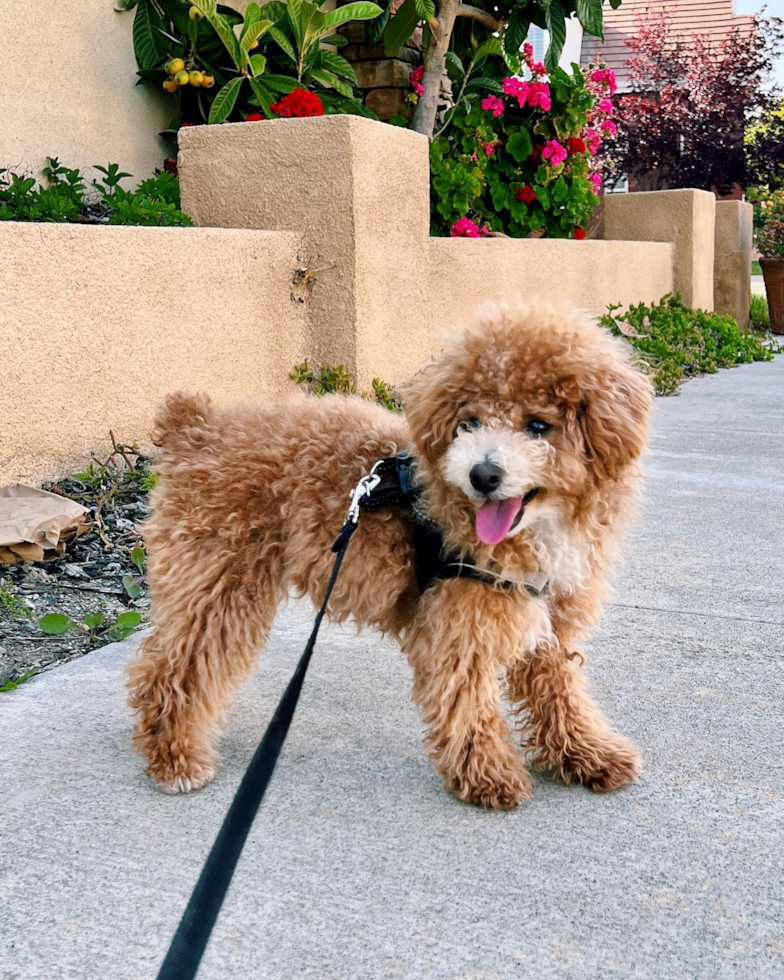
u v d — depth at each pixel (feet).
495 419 2.26
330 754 2.75
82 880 2.17
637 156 17.79
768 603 3.88
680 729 2.87
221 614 2.60
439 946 1.96
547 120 9.89
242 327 5.69
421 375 2.45
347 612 2.60
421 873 2.20
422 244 6.81
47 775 2.63
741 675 3.22
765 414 7.80
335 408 2.79
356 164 5.90
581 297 9.87
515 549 2.33
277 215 6.15
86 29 7.05
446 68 9.73
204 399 2.84
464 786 2.49
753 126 17.94
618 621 3.70
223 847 1.63
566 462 2.25
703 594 3.98
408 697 3.11
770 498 5.44
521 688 2.70
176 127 7.82
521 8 9.12
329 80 8.05
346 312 6.09
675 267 12.42
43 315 4.51
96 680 3.19
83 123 7.10
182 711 2.62
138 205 5.98
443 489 2.34
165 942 1.97
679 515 5.13
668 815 2.44
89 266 4.72
